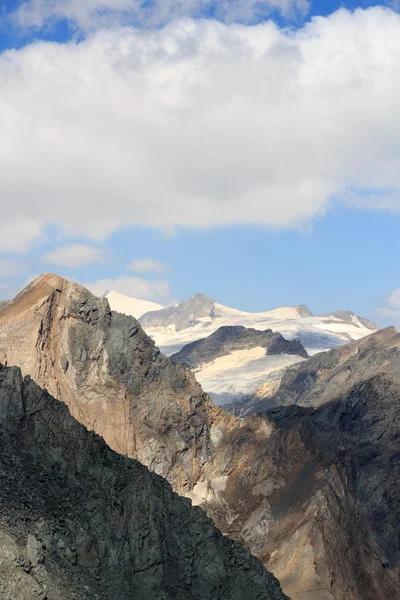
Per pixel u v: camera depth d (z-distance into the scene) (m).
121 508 118.62
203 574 120.56
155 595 112.12
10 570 95.12
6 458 116.69
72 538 108.31
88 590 102.31
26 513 107.56
